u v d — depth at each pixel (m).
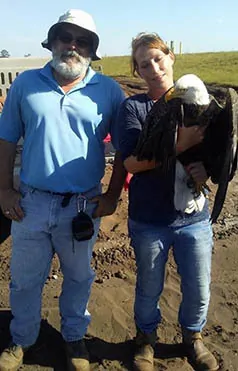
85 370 3.78
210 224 3.65
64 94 3.36
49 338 4.18
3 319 4.38
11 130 3.52
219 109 3.13
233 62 34.41
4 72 6.48
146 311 3.76
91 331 4.26
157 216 3.48
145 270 3.61
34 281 3.66
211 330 4.30
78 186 3.49
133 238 3.62
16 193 3.56
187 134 3.15
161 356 3.98
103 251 5.47
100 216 3.68
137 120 3.37
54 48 3.38
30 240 3.54
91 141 3.46
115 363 3.92
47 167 3.41
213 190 7.25
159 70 3.32
